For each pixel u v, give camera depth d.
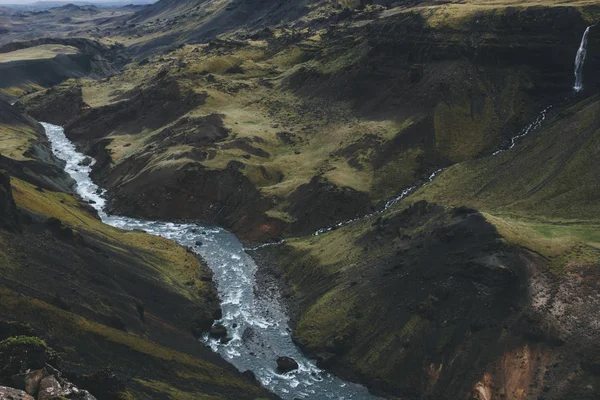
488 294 76.25
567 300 74.25
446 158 128.88
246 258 111.25
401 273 85.31
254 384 73.81
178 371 67.88
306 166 136.50
